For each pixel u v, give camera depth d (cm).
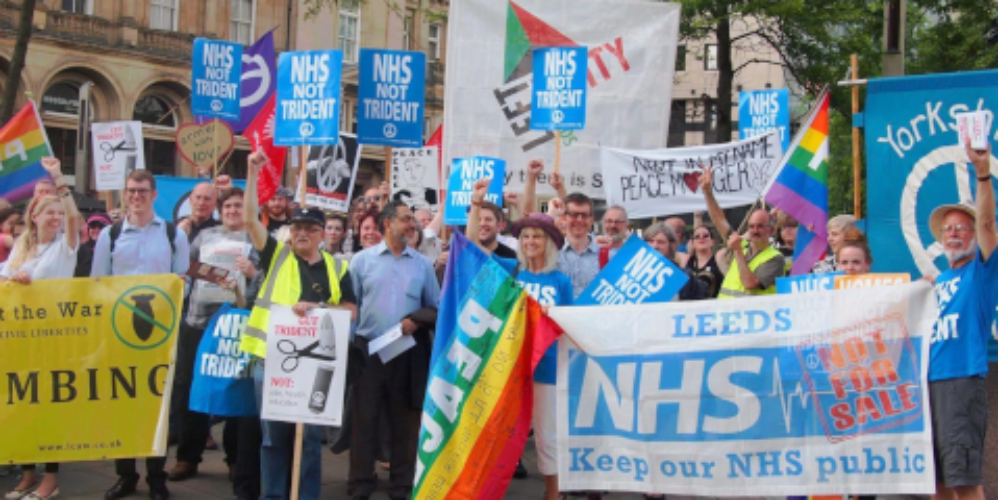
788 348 584
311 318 626
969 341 552
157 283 666
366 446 697
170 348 665
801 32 2308
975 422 550
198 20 3328
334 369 623
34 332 660
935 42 2289
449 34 1066
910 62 2327
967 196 691
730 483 588
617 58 1074
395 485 710
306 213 656
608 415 605
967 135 549
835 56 2284
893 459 566
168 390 663
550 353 641
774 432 584
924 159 703
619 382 604
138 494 711
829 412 577
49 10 2955
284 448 646
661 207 1067
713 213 775
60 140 3077
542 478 807
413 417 725
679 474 595
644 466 599
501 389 600
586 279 762
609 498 733
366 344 702
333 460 864
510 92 1059
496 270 613
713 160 1068
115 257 701
